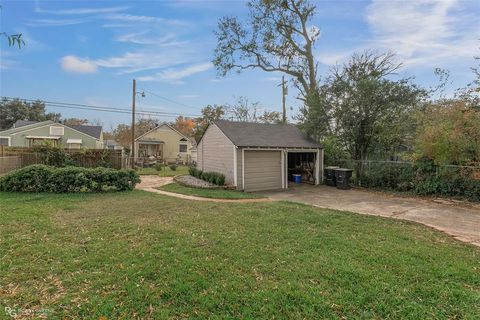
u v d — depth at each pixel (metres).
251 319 2.74
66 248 4.55
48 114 46.25
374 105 13.56
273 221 6.43
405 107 13.41
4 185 10.32
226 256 4.28
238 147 12.87
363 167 13.98
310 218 6.75
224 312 2.86
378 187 13.13
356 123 14.04
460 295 3.23
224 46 20.36
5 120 42.66
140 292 3.20
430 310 2.94
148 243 4.84
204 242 4.91
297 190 13.22
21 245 4.67
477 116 9.32
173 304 3.00
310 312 2.87
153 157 34.56
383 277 3.62
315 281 3.51
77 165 15.85
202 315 2.80
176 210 7.62
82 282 3.44
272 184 13.82
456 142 9.51
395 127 13.17
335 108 14.66
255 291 3.25
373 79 13.62
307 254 4.38
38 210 7.27
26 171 10.45
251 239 5.09
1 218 6.36
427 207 8.94
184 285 3.35
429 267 3.96
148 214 7.11
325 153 15.54
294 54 20.33
